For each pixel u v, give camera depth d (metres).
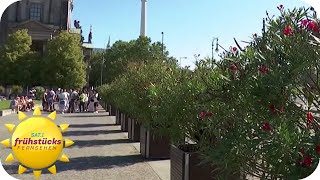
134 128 12.12
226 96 3.71
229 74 3.65
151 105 7.69
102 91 33.44
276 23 3.54
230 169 3.74
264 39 3.56
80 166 8.15
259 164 3.63
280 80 3.16
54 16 79.31
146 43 61.03
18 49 57.62
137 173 7.54
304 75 3.22
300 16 3.46
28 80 56.91
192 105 5.74
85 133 14.41
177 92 6.16
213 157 3.57
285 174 3.23
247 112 3.50
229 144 3.42
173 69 8.38
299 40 3.22
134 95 9.74
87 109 29.11
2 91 52.81
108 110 27.39
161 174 7.46
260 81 3.25
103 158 9.16
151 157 9.16
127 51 66.88
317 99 3.34
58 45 56.09
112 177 7.18
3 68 56.59
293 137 3.04
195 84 5.74
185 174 5.65
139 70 10.11
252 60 3.47
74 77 55.59
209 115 4.40
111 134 14.17
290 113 3.35
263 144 3.19
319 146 3.08
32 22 73.19
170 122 6.30
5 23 75.38
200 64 6.28
